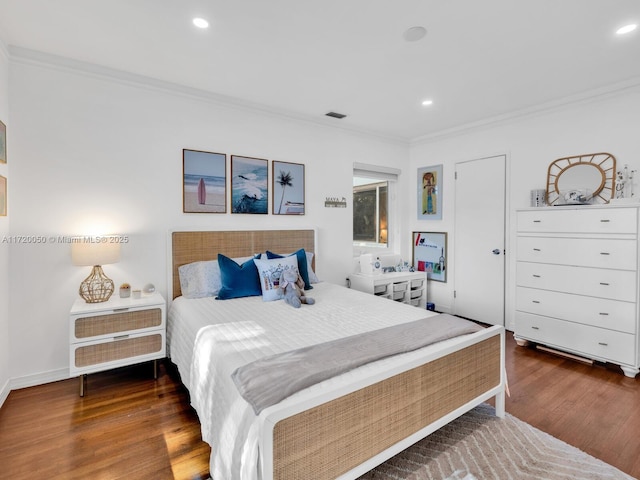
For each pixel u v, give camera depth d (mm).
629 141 2908
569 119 3266
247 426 1220
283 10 1898
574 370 2756
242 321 2164
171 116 2957
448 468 1637
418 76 2752
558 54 2393
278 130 3586
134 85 2770
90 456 1701
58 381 2527
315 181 3895
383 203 4781
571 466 1647
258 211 3459
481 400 1935
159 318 2543
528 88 2990
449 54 2398
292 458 1180
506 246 3785
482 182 3990
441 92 3090
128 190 2775
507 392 2146
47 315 2486
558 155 3348
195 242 3068
